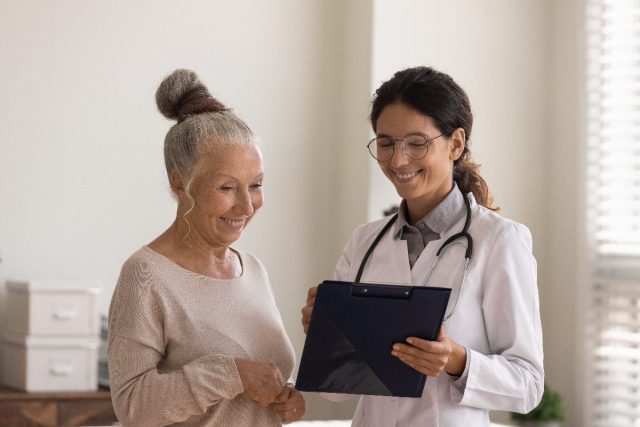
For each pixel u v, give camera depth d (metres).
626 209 4.41
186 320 1.90
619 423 4.36
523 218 4.75
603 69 4.48
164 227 4.57
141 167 4.53
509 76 4.77
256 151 1.93
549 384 4.66
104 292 4.44
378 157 2.14
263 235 4.75
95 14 4.46
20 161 4.32
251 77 4.74
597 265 4.43
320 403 4.76
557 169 4.71
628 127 4.39
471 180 2.28
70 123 4.40
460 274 2.10
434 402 2.05
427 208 2.20
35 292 3.96
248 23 4.75
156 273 1.89
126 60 4.51
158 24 4.57
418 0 4.67
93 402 3.99
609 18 4.45
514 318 2.05
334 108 4.90
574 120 4.63
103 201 4.45
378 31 4.61
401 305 1.85
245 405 1.92
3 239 4.28
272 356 2.02
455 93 2.12
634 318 4.36
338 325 1.88
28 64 4.34
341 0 4.91
